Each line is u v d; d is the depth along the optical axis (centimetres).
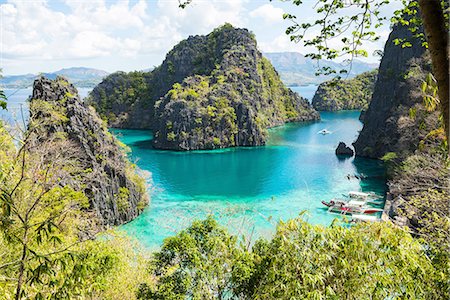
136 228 3928
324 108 18150
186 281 1120
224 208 4434
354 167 6656
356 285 969
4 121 1847
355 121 14425
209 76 12469
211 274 1138
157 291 1148
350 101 18338
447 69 414
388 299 991
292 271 1001
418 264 959
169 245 1192
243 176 6269
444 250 1070
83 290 744
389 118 6969
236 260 1128
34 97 4072
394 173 4944
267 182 5794
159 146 9588
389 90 7531
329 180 5778
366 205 4438
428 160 3209
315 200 4753
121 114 14212
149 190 5375
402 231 1002
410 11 815
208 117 9644
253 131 9762
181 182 5900
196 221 1266
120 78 15050
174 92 10512
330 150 8569
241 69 12781
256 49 14525
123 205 4106
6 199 618
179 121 9450
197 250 1166
